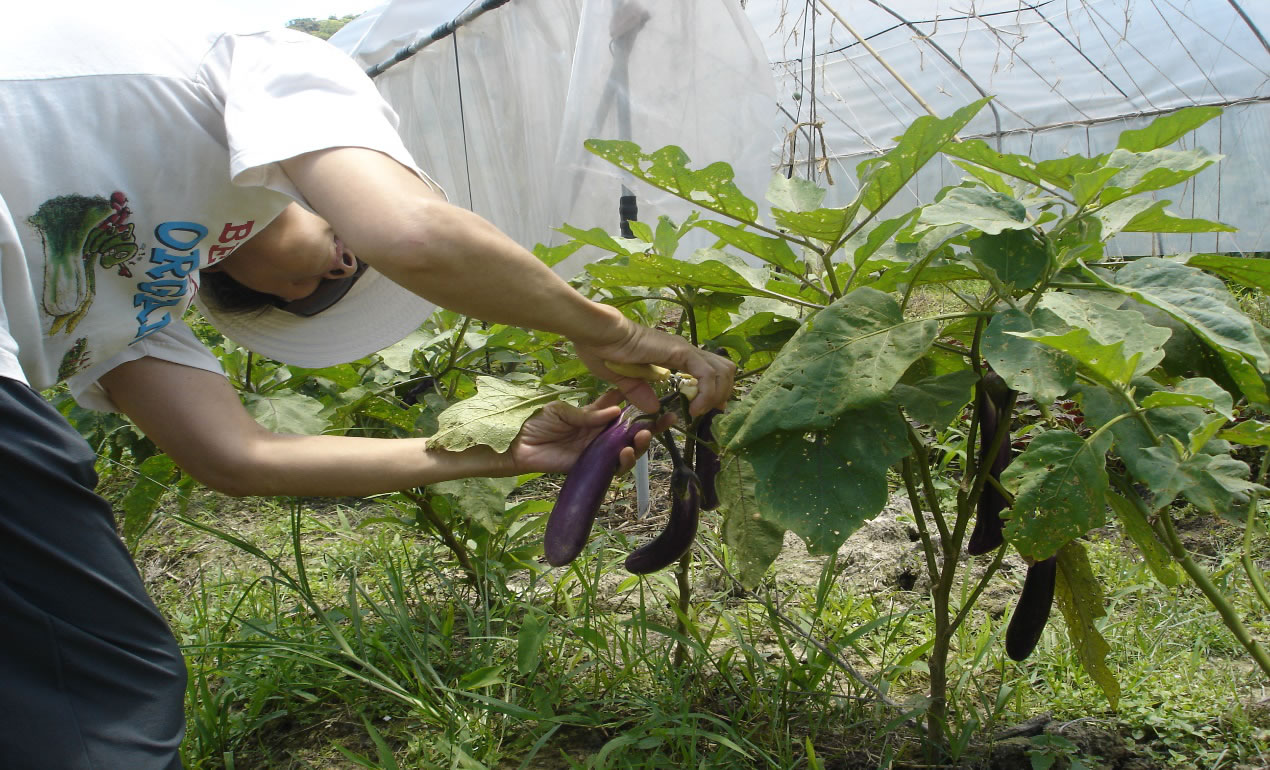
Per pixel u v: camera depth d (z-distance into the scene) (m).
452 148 6.43
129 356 1.75
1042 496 1.35
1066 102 7.96
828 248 1.64
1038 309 1.44
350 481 1.77
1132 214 1.52
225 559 3.29
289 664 2.27
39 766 1.30
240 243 1.65
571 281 2.11
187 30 1.50
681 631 2.16
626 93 4.09
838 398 1.41
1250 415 2.57
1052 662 2.15
